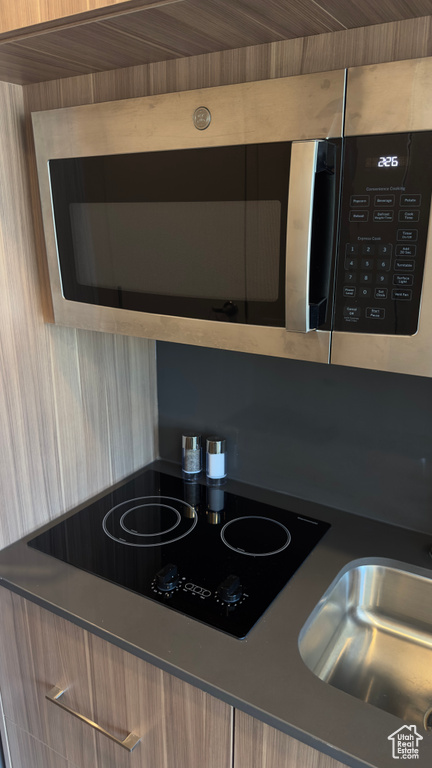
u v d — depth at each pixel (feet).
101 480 4.65
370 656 3.68
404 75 2.19
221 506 4.46
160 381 5.07
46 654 3.67
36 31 2.54
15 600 3.67
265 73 2.67
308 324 2.61
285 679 2.81
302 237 2.45
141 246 3.15
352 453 4.24
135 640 3.05
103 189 3.17
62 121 3.16
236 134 2.62
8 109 3.38
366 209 2.42
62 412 4.13
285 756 2.71
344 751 2.43
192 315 3.10
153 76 3.00
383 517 4.24
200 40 2.59
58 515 4.27
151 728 3.26
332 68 2.50
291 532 4.11
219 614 3.26
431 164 2.24
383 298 2.50
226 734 2.90
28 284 3.69
